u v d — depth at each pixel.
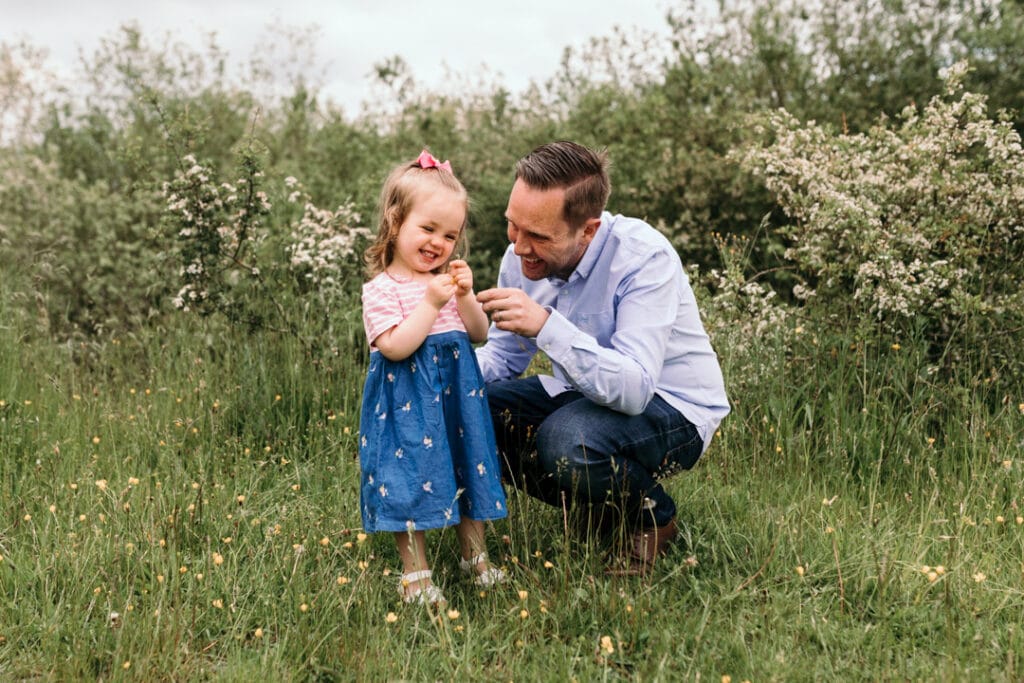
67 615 2.66
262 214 5.16
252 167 5.05
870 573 2.89
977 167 4.37
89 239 6.81
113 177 8.57
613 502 3.01
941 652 2.55
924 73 7.18
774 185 4.80
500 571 2.87
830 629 2.63
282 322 5.10
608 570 2.95
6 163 7.73
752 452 3.88
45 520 3.16
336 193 7.29
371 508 2.82
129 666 2.44
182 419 4.24
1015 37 6.73
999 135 4.16
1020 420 3.83
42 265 5.96
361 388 4.44
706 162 6.70
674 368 3.13
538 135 7.67
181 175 5.10
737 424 4.02
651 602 2.73
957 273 4.11
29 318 5.38
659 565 3.02
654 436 3.02
